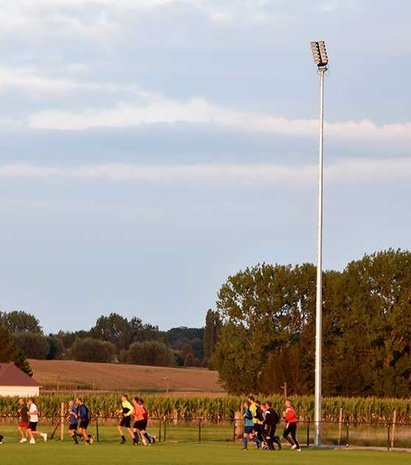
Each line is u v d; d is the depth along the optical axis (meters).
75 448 57.97
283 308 138.75
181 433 78.94
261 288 138.75
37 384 124.44
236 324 139.62
